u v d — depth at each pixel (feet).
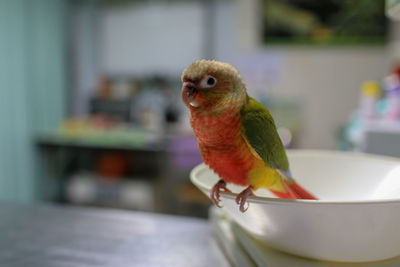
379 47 7.16
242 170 1.60
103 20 8.72
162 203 7.30
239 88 1.51
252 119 1.53
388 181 1.61
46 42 8.05
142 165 7.49
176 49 8.42
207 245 1.80
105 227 2.02
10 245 1.75
